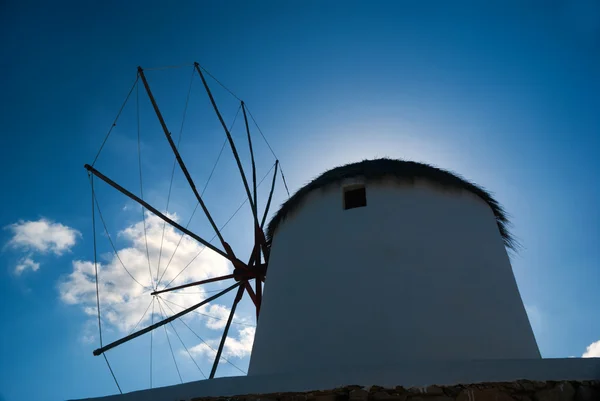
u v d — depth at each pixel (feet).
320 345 24.49
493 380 18.28
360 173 31.42
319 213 30.96
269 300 29.60
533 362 18.63
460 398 17.70
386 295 24.91
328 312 25.48
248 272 43.55
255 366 27.22
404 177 30.58
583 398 17.51
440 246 27.17
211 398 21.01
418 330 23.41
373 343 23.38
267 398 19.77
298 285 27.91
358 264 26.71
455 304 24.68
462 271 26.35
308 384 19.76
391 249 26.84
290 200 34.14
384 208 29.12
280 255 31.60
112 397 24.27
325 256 28.17
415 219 28.35
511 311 26.20
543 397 17.66
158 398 22.68
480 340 23.79
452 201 30.09
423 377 18.66
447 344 23.12
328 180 32.19
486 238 29.40
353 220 29.12
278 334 26.71
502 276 27.81
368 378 19.08
